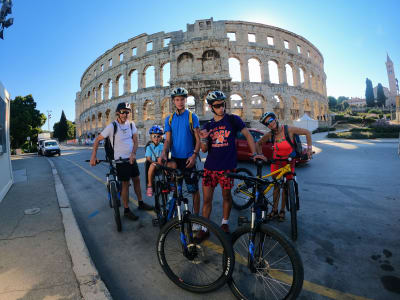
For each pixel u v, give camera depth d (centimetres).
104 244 306
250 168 831
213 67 2784
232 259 188
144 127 3203
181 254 246
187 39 2873
